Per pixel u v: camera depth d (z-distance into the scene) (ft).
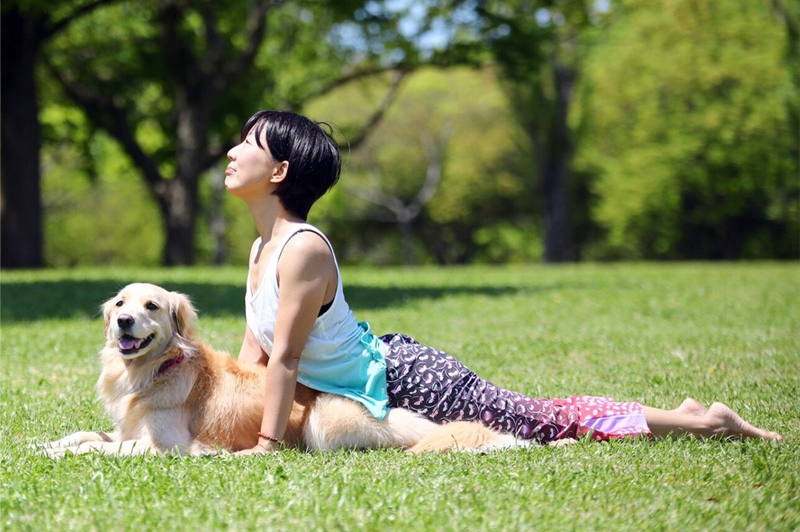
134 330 13.56
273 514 10.91
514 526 10.61
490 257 171.42
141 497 11.48
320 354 14.25
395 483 12.16
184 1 68.44
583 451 13.89
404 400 14.58
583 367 23.04
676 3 124.36
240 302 38.70
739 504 11.35
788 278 54.24
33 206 63.10
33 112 62.90
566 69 121.80
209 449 13.98
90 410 17.88
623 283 52.03
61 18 64.59
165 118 84.48
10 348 25.99
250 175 14.49
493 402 14.64
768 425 16.26
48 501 11.51
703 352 25.05
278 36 89.35
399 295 43.39
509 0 78.23
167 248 75.41
